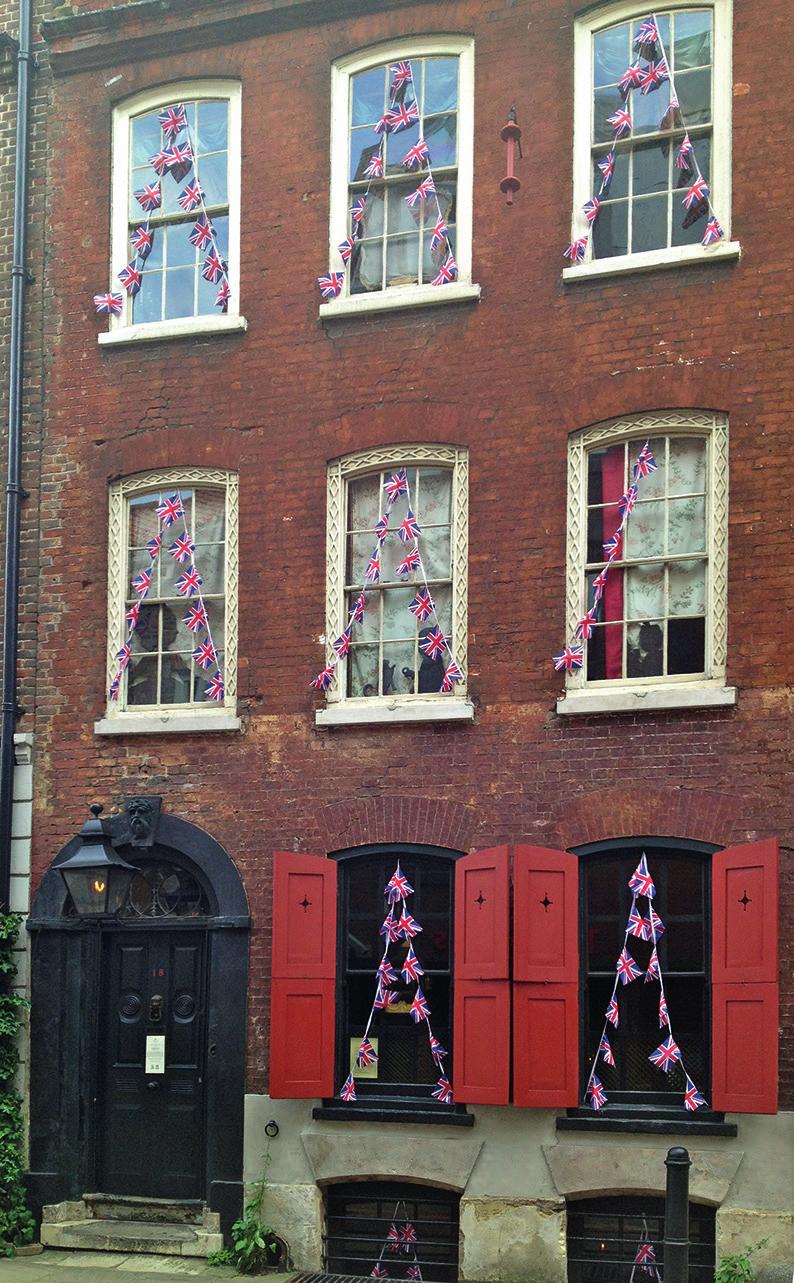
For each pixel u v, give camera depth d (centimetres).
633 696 1056
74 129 1307
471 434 1139
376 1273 1081
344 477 1180
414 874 1122
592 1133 1032
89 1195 1170
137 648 1236
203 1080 1166
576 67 1152
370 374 1176
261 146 1239
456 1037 1058
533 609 1106
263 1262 1087
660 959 1045
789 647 1031
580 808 1066
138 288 1279
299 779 1152
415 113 1199
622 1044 1050
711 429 1079
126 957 1206
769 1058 974
